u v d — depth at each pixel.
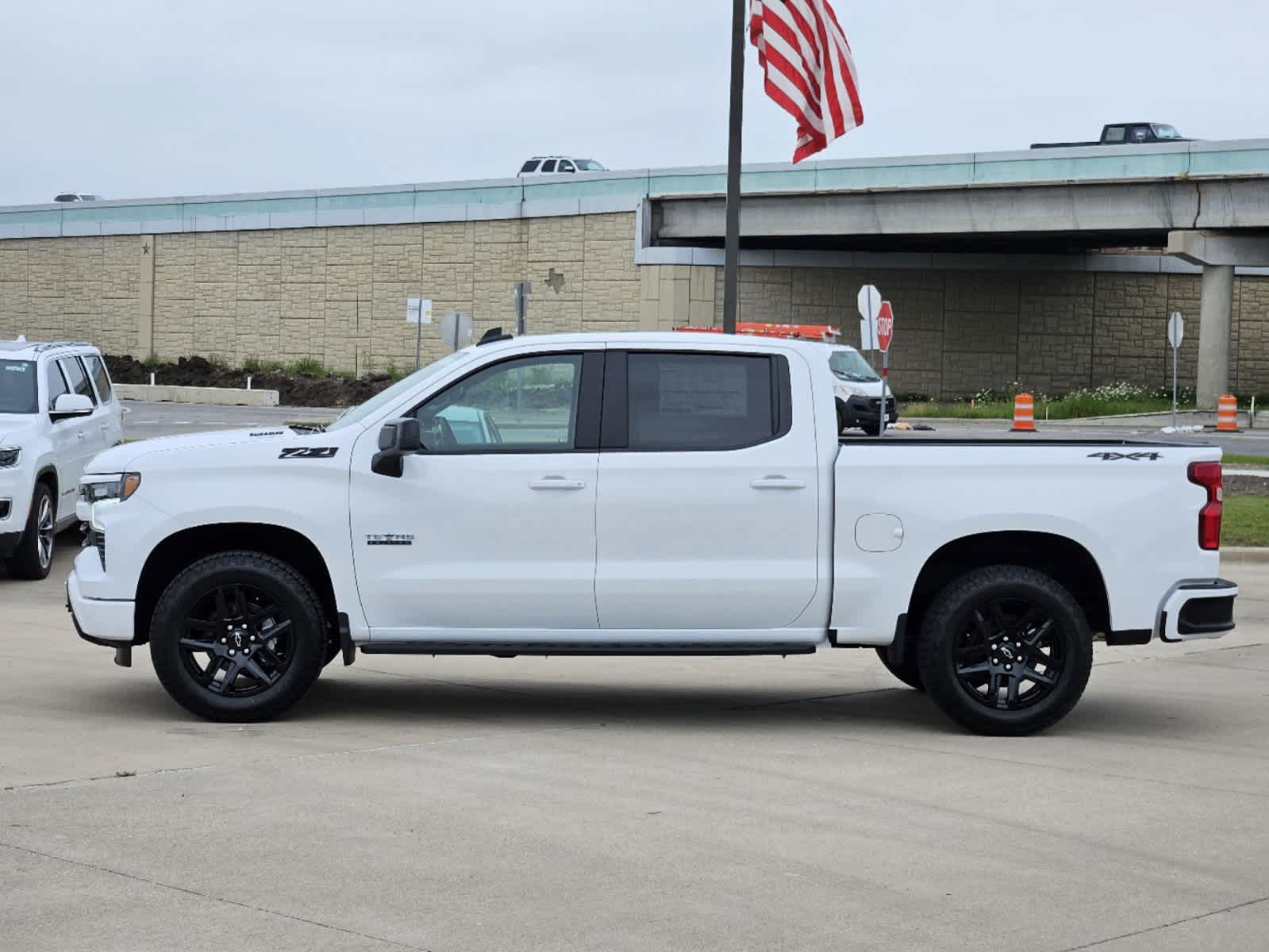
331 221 63.03
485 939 4.96
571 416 8.38
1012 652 8.38
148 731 8.10
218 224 66.12
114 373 63.53
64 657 10.50
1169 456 8.43
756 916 5.24
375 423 8.39
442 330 31.38
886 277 54.44
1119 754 8.00
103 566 8.43
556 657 11.26
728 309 17.45
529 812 6.54
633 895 5.45
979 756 7.88
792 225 52.09
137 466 8.38
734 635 8.35
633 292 55.06
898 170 50.50
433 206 60.22
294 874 5.61
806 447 8.34
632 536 8.29
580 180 56.50
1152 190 46.06
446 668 10.59
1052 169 47.88
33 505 14.32
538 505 8.27
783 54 16.77
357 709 8.91
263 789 6.86
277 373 59.84
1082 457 8.38
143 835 6.09
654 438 8.35
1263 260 46.44
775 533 8.30
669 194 54.38
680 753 7.82
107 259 69.88
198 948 4.83
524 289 26.73
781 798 6.89
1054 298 54.50
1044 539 8.47
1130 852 6.13
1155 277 54.88
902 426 38.44
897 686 10.14
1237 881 5.77
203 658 9.70
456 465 8.30
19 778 6.99
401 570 8.30
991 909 5.37
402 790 6.89
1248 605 14.31
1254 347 55.53
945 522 8.30
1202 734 8.56
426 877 5.61
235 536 8.66
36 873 5.57
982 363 54.69
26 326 72.75
